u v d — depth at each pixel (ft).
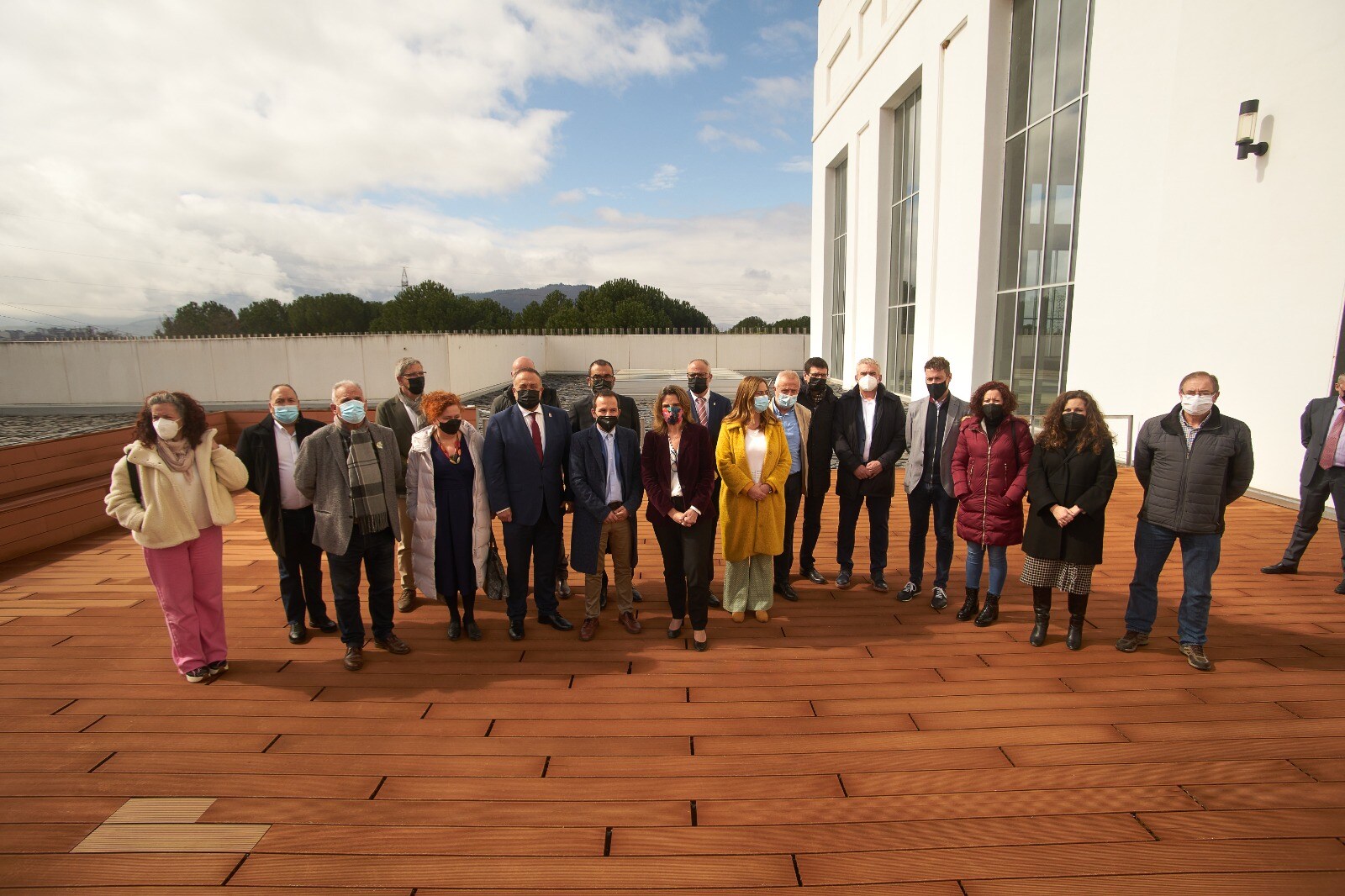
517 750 8.82
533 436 12.35
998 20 32.73
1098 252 26.94
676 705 9.99
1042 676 10.77
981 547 12.85
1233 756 8.49
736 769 8.36
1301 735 8.92
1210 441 10.43
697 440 11.99
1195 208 22.66
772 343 110.11
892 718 9.53
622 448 12.67
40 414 67.31
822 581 15.62
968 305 35.70
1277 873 6.55
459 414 12.09
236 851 6.95
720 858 6.84
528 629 13.15
